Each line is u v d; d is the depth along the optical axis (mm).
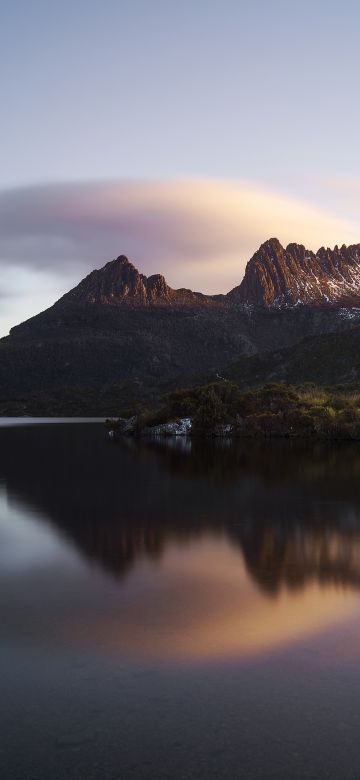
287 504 23906
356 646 9500
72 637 9945
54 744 6957
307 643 9641
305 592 12406
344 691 8047
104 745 6938
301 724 7297
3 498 26125
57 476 34562
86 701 7863
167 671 8680
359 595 12172
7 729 7254
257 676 8508
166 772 6469
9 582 13305
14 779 6383
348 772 6473
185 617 10891
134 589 12711
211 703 7781
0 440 74562
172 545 16859
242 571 14102
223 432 78125
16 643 9727
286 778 6371
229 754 6762
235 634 10047
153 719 7430
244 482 31062
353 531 18641
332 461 42281
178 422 84375
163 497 26109
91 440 74562
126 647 9539
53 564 14859
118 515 21797
